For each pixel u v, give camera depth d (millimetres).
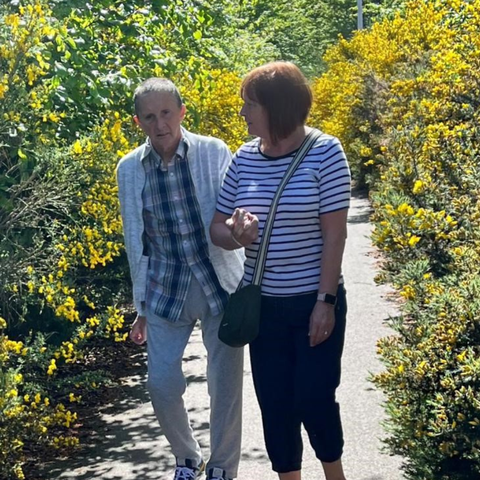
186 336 4973
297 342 4457
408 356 4754
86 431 6762
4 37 6289
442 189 7410
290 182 4410
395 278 6262
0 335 5938
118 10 8945
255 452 5828
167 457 6117
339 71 26656
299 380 4410
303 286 4410
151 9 9211
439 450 4531
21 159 6504
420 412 4695
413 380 4707
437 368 4637
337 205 4375
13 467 5535
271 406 4539
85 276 7582
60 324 7227
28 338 6445
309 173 4402
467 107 8664
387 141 11180
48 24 6719
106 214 7027
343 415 6309
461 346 4711
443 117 8820
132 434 6637
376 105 18750
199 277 4895
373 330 8727
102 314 7496
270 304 4438
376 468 5406
